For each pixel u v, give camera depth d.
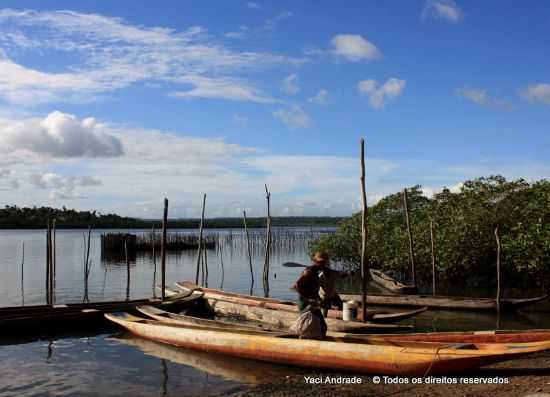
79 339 13.38
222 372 9.83
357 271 32.00
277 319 14.69
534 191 22.28
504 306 16.66
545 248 18.27
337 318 12.73
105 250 46.88
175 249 52.34
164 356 11.29
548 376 8.30
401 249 25.53
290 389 8.33
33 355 11.73
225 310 16.84
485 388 7.74
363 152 12.99
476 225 22.33
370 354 8.77
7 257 43.53
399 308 17.97
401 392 7.86
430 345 8.99
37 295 23.45
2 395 8.97
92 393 8.97
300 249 57.34
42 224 109.50
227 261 42.84
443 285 25.08
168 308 16.69
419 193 30.97
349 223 32.41
